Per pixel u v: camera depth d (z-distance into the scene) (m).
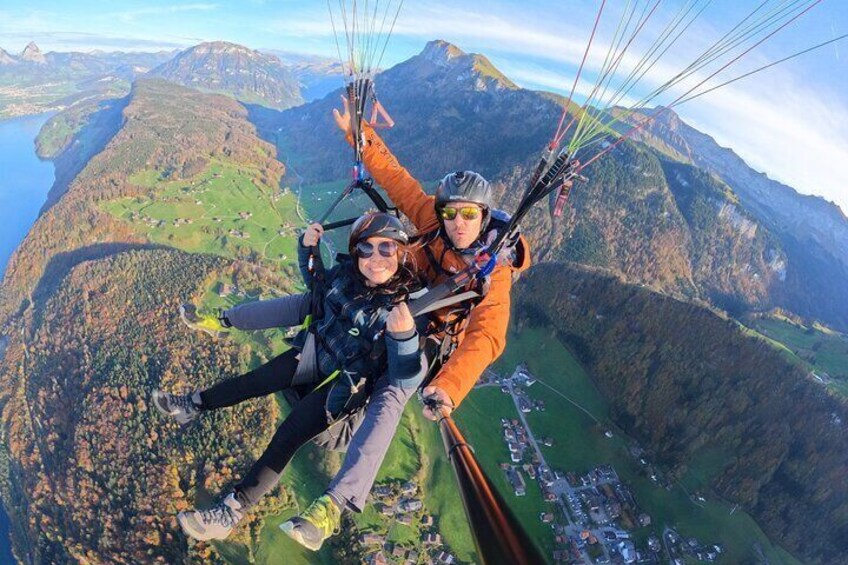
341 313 4.70
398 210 6.30
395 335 4.03
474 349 4.34
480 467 3.16
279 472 4.57
